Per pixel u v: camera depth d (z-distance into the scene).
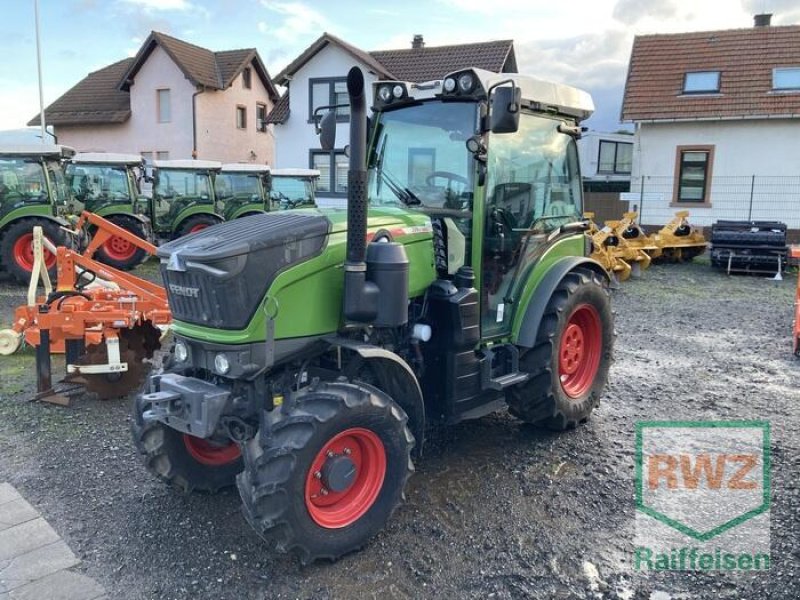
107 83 31.80
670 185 17.91
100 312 5.25
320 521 3.02
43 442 4.43
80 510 3.55
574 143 4.79
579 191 4.93
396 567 3.07
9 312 8.58
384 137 4.23
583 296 4.57
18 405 5.12
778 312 9.23
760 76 17.55
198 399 3.03
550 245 4.53
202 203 14.73
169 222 14.55
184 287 3.16
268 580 2.96
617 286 11.24
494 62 23.62
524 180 4.24
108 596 2.84
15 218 10.46
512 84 3.40
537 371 4.29
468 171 3.83
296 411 2.97
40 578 2.95
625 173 26.92
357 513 3.15
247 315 3.01
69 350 5.36
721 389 5.66
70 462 4.13
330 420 2.92
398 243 3.31
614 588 2.91
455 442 4.48
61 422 4.80
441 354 3.78
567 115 4.64
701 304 9.86
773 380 5.92
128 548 3.21
